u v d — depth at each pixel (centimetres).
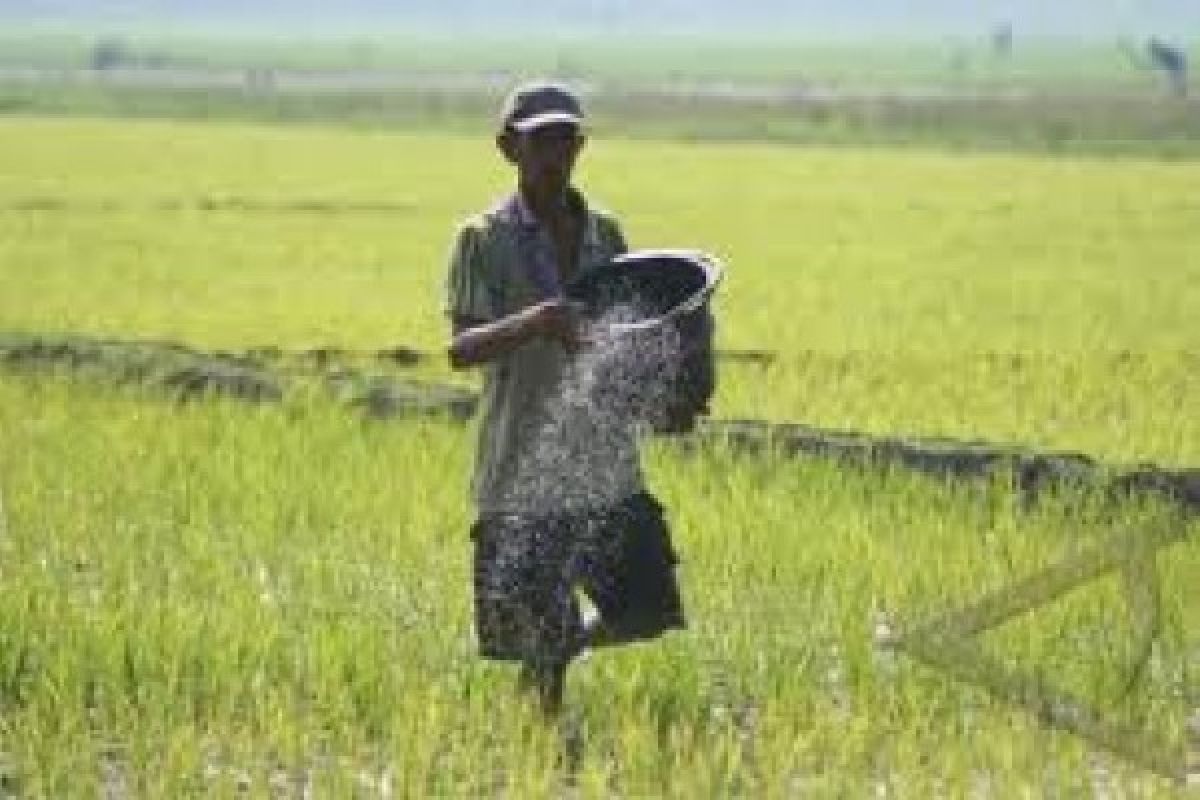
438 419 3019
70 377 3284
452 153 11850
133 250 6159
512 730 1562
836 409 3206
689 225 7469
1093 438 2956
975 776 1541
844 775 1515
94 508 2423
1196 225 7562
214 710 1658
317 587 2069
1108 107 18125
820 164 11538
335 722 1611
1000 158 12444
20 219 7212
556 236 1606
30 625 1814
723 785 1495
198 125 15038
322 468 2598
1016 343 4162
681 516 2258
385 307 4791
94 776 1525
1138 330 4444
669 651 1759
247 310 4678
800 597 2025
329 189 8881
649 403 1580
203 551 2189
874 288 5238
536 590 1595
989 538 2203
